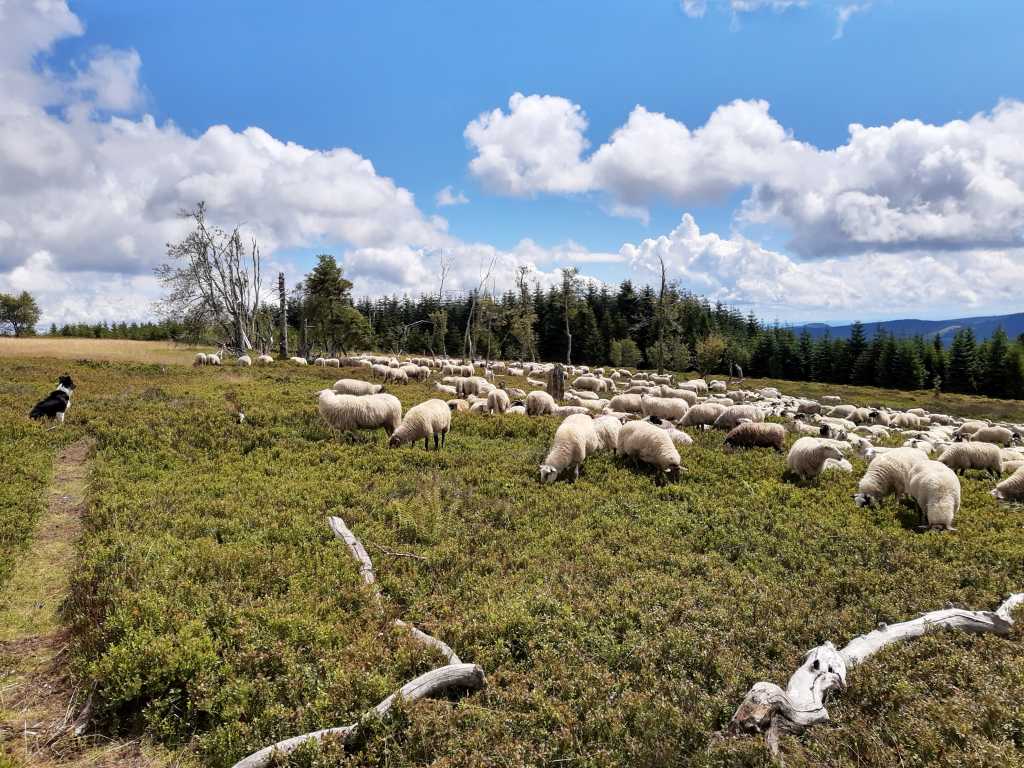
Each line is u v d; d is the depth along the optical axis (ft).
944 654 19.84
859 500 37.58
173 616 19.83
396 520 31.89
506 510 34.32
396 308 404.98
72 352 146.92
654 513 35.04
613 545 30.14
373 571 25.68
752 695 16.63
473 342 263.90
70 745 15.34
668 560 28.30
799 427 72.43
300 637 19.67
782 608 23.22
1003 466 49.85
